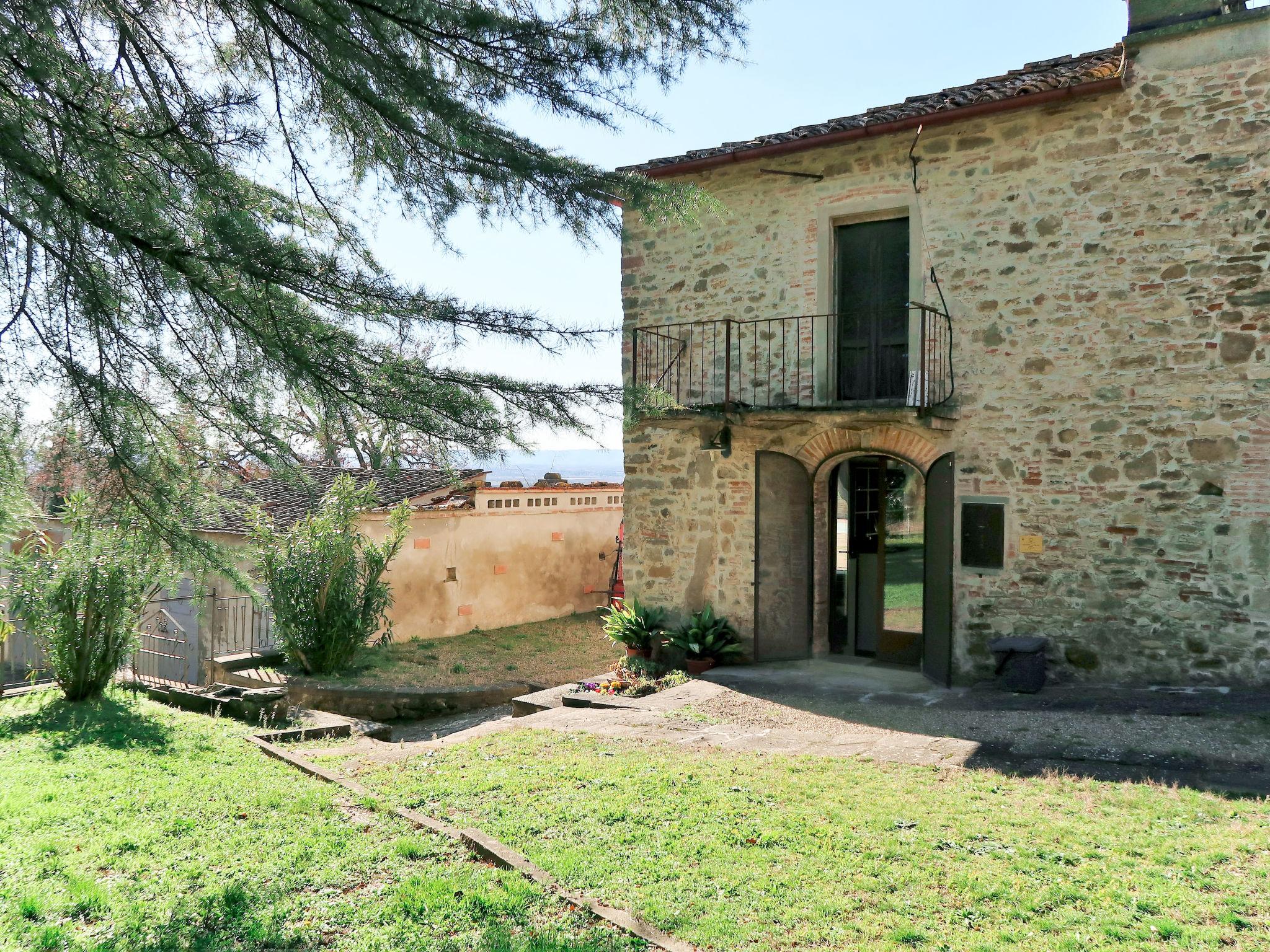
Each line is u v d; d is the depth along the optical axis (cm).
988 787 493
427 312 331
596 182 371
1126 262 749
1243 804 444
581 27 343
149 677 944
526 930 338
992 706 705
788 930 338
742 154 891
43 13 294
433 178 388
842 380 898
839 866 393
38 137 318
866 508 941
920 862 394
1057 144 777
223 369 357
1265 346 695
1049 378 783
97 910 358
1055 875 375
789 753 584
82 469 371
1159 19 730
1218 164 712
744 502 938
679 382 972
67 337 350
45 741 626
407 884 378
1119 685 743
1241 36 702
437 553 1301
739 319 939
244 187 345
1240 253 705
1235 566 707
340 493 1027
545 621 1477
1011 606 800
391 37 333
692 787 507
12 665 995
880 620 933
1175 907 341
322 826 454
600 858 408
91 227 316
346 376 327
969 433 820
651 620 980
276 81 390
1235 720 594
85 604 770
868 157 866
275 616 977
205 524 422
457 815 469
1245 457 704
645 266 998
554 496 1509
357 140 394
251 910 357
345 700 905
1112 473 757
